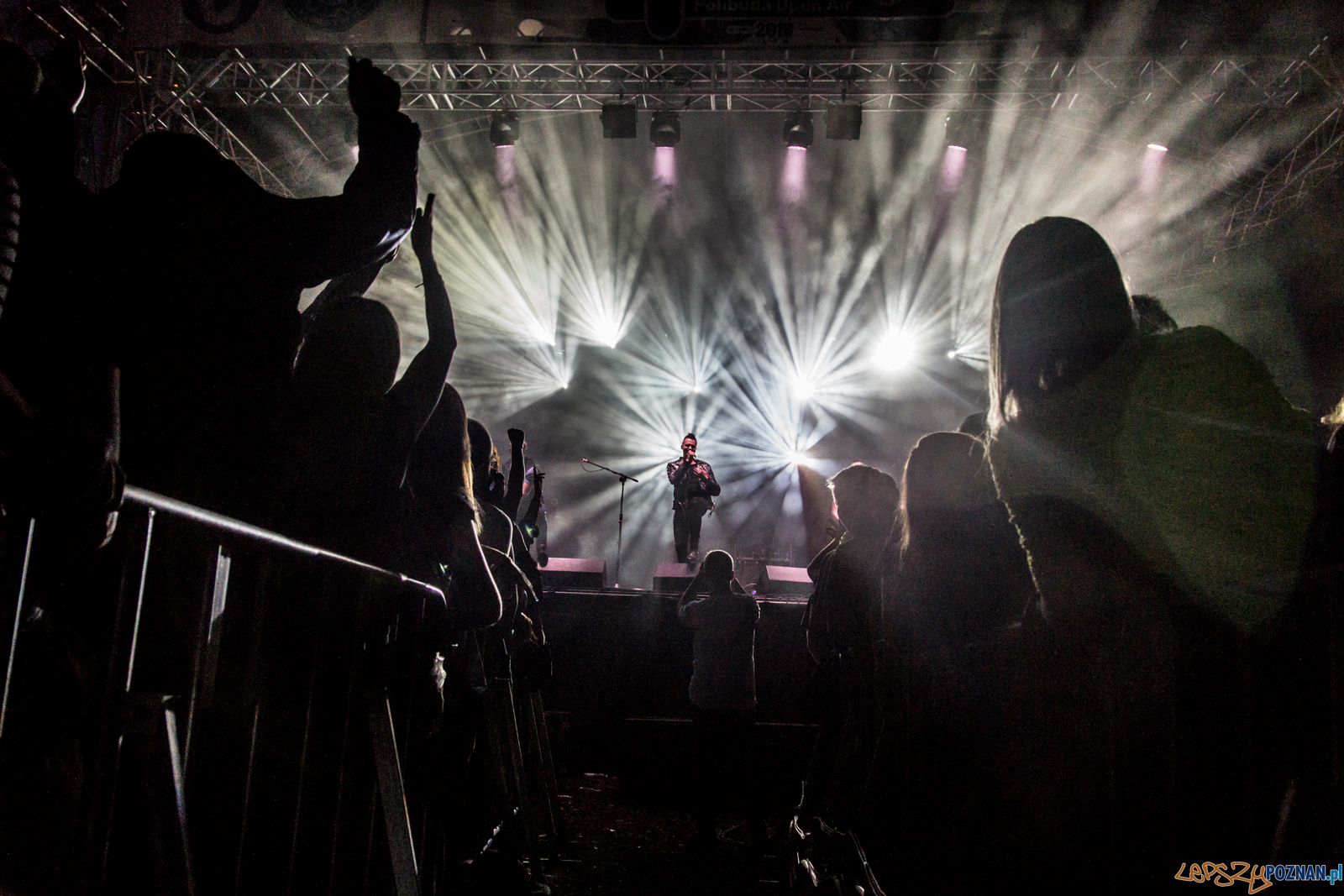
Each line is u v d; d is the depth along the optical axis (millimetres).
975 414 2855
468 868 3514
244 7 8977
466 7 9000
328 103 9914
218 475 1811
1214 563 1308
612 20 8977
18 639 1174
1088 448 1447
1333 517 1268
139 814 1245
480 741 4027
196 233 1835
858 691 3033
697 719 5816
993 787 1613
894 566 2393
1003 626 1761
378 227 2113
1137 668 1378
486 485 3789
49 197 1645
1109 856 1380
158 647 1350
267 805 1768
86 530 1091
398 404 2512
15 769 1162
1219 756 1282
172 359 1758
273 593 1764
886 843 2117
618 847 5512
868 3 8789
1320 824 1197
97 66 9039
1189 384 1360
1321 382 10078
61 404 1469
